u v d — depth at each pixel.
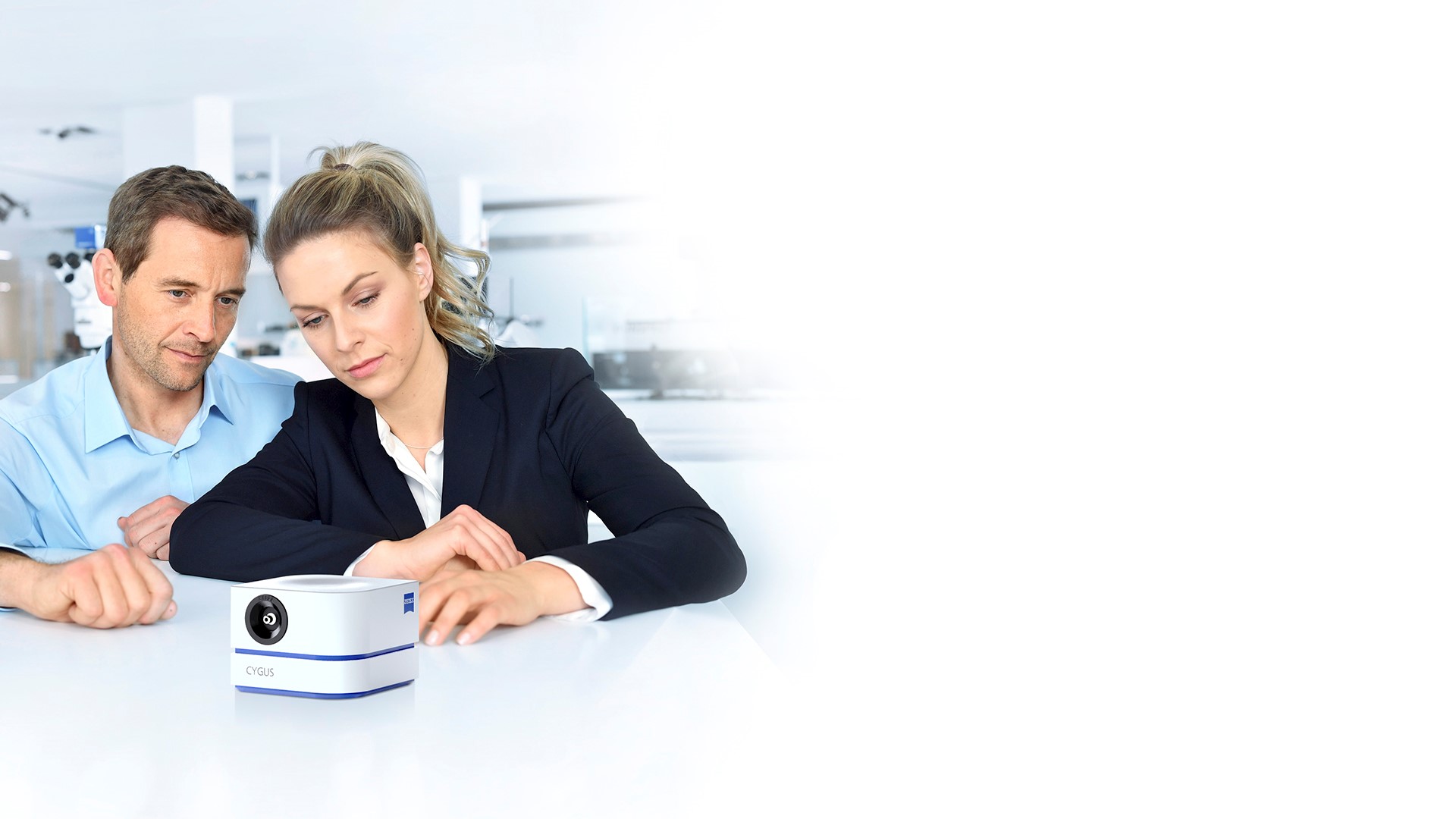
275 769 0.39
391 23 4.94
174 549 0.96
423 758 0.40
